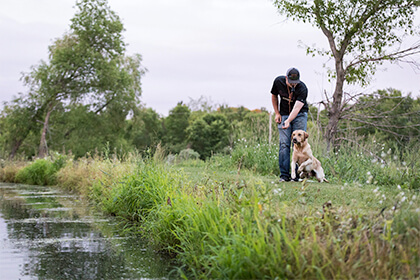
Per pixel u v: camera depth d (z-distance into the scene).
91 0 45.53
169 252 5.88
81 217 9.20
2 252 6.07
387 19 13.41
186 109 76.62
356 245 3.87
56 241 6.76
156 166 9.16
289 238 4.23
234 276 4.04
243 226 4.65
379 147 11.98
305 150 8.94
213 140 65.81
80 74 44.41
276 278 3.75
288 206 5.11
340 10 13.55
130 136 53.22
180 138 74.00
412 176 8.72
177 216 6.00
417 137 11.41
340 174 10.37
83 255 5.87
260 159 13.16
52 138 44.69
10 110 43.59
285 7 13.80
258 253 3.98
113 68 45.69
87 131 44.56
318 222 4.34
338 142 13.50
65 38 45.47
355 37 13.70
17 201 12.56
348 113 13.64
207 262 4.60
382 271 3.61
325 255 3.73
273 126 15.15
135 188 8.57
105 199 10.14
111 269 5.20
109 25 46.03
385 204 4.96
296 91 9.11
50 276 4.93
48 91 42.88
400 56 13.02
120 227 7.92
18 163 27.06
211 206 5.37
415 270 3.65
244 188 5.61
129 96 46.66
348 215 4.43
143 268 5.22
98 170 12.94
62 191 16.19
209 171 12.69
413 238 3.93
